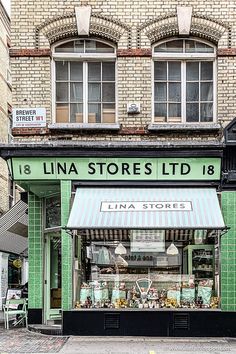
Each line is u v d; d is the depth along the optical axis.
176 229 12.61
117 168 13.50
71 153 13.41
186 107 14.19
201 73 14.26
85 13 14.08
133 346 11.62
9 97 26.42
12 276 29.75
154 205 12.98
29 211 14.94
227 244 13.24
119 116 13.96
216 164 13.39
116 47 14.20
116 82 14.16
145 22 14.06
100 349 11.23
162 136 13.87
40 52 14.05
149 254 13.62
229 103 13.91
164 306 13.33
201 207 12.94
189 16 14.02
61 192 13.52
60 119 14.25
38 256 14.81
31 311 14.66
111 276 13.59
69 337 12.90
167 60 14.25
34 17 14.12
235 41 13.97
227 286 13.13
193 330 13.01
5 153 13.43
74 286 13.34
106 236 13.65
